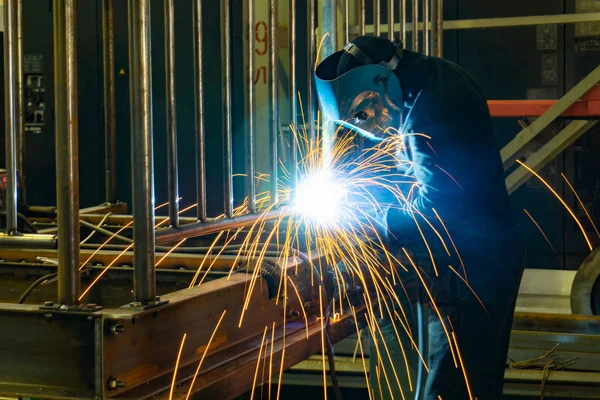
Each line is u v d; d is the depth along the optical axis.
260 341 2.11
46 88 5.87
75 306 1.63
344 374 3.48
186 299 1.81
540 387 3.36
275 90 2.57
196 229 2.11
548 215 5.43
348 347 3.68
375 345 2.96
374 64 2.37
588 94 4.40
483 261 2.40
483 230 2.38
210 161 5.67
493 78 5.38
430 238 2.38
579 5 5.22
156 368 1.74
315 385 3.44
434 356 2.44
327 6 3.14
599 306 4.61
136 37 1.71
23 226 3.00
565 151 5.38
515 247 2.46
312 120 2.92
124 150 5.79
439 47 3.68
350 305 2.45
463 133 2.32
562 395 3.30
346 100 2.37
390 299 2.70
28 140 5.92
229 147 2.29
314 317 2.40
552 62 5.29
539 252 5.46
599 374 3.44
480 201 2.37
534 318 3.81
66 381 1.62
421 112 2.34
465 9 5.36
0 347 1.65
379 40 2.43
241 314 2.06
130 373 1.66
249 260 2.26
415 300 2.52
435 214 2.33
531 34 5.30
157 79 5.69
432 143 2.31
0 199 3.08
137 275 1.71
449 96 2.35
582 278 4.61
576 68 5.27
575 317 3.78
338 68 2.44
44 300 2.53
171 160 2.03
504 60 5.35
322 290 2.39
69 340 1.61
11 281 2.57
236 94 5.56
